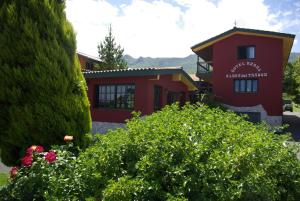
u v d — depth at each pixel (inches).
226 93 962.7
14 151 223.9
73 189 145.0
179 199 117.9
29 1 229.0
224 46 973.2
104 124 640.4
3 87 217.9
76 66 254.2
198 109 216.4
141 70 577.3
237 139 160.4
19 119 216.2
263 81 917.8
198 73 1089.4
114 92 637.9
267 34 901.2
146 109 584.4
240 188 127.5
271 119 902.4
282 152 175.2
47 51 229.0
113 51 1408.7
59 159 171.3
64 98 231.9
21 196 158.6
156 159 135.8
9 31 220.8
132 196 125.3
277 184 169.3
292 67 1942.7
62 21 248.7
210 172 131.4
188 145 140.4
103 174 146.0
